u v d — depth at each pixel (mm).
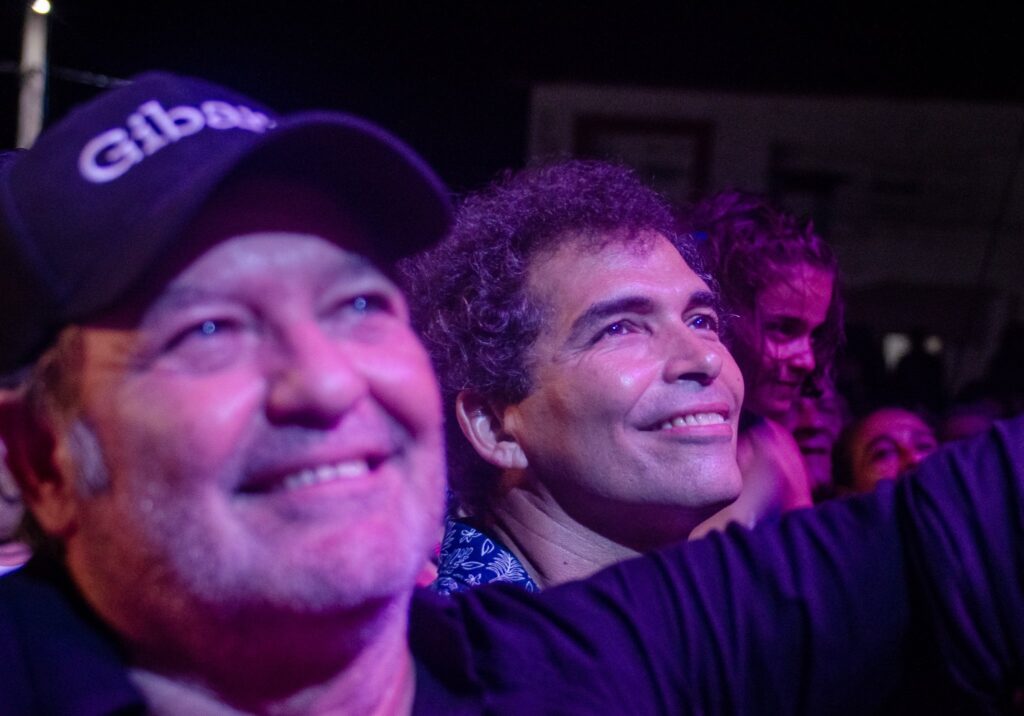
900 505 1104
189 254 805
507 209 1600
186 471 774
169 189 792
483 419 1562
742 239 2162
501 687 1000
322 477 806
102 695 827
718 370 1448
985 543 1038
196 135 824
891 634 1058
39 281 795
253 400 793
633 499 1446
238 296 810
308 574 776
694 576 1104
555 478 1498
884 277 7203
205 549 774
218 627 801
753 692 1050
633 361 1454
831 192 7207
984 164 7098
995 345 7113
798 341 2215
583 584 1126
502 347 1516
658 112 7133
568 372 1467
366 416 825
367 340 861
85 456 811
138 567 794
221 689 852
